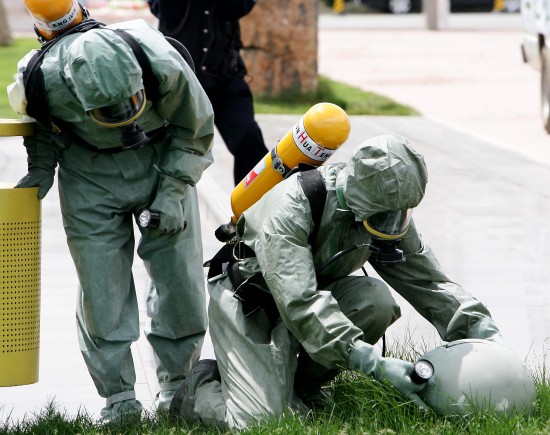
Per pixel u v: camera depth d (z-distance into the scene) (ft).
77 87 27.71
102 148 30.22
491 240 53.72
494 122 93.25
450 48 156.35
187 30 49.49
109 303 30.78
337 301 29.94
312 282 27.48
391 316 29.91
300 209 27.86
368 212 26.78
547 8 82.74
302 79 103.45
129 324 31.48
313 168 30.42
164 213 30.37
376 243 27.71
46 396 34.47
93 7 138.92
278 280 27.50
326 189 27.96
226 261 31.12
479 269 48.62
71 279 48.55
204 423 29.63
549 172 70.79
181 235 31.63
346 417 28.37
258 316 29.99
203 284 32.60
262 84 103.45
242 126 50.03
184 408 30.50
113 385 31.19
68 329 41.47
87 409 33.27
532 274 47.88
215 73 49.90
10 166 68.74
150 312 33.14
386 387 27.14
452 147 79.92
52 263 51.13
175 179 30.63
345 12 234.38
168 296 31.96
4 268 29.86
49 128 30.04
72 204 30.60
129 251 31.63
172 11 49.21
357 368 27.20
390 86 117.91
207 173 66.18
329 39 173.58
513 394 26.99
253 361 29.19
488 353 27.37
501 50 152.25
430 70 131.13
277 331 29.63
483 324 29.55
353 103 100.53
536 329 39.96
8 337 30.07
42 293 46.19
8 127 29.84
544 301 43.78
